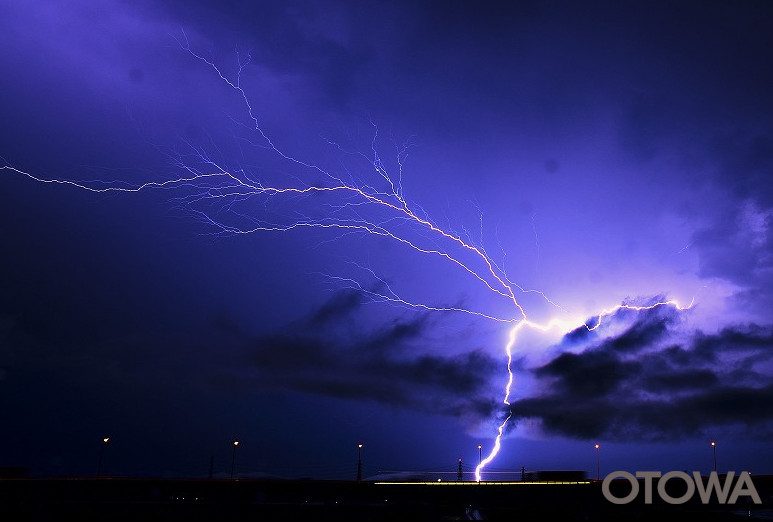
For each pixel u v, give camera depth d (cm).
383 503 3894
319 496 3872
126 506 3725
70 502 3691
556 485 3934
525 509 3909
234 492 3816
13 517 3606
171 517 3750
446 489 3925
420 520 3862
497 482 3947
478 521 3853
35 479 3675
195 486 3794
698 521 3978
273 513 3819
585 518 3900
